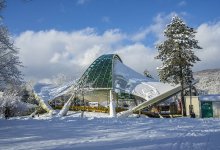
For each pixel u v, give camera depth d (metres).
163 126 22.06
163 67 59.62
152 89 70.19
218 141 13.34
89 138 15.18
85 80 75.56
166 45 60.19
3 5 29.19
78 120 27.95
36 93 75.75
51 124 23.91
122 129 19.77
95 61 81.06
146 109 65.75
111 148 11.66
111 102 61.72
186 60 58.56
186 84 60.66
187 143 12.67
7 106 53.84
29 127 21.83
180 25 60.06
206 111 50.56
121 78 75.50
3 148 12.27
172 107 66.25
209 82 127.31
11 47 32.19
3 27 31.64
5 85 32.91
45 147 12.27
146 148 11.50
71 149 11.53
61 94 74.50
